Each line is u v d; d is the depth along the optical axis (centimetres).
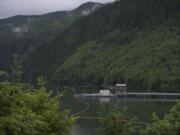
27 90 1898
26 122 1516
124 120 3459
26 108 1625
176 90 17400
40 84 1980
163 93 16325
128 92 17688
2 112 1514
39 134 1617
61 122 1756
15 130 1439
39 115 1705
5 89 1625
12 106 1584
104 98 16425
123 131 3259
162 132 3095
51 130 1719
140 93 16538
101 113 3522
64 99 15625
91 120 10212
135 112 11500
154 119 3281
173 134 3062
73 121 1780
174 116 3181
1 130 1405
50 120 1733
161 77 18362
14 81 1927
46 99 1864
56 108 1839
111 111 3575
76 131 8275
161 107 12975
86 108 12925
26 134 1481
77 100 15350
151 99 15900
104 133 3262
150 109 12344
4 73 1672
